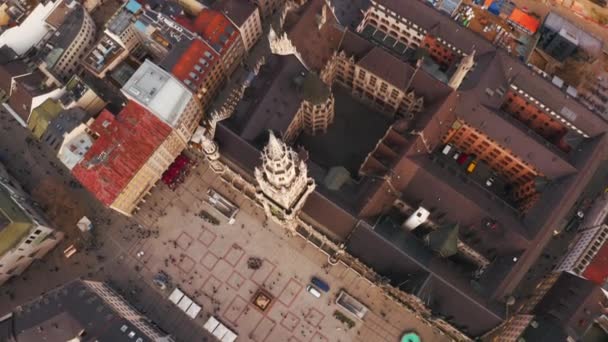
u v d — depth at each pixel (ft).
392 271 368.89
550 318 364.17
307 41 391.24
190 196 441.68
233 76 478.59
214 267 423.64
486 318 342.44
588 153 382.01
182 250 428.56
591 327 357.41
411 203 382.83
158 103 400.06
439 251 365.20
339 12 435.12
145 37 450.30
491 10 491.72
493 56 401.29
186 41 423.64
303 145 449.06
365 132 453.99
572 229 424.46
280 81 381.40
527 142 383.86
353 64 420.36
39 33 480.23
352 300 408.26
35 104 437.17
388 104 442.50
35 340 356.79
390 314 407.03
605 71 469.16
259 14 472.03
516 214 384.06
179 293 412.77
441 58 451.53
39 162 459.32
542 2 496.23
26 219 398.83
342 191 386.32
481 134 402.72
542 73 424.05
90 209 442.91
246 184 410.52
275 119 383.24
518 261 353.72
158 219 436.76
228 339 401.90
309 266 420.77
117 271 424.87
